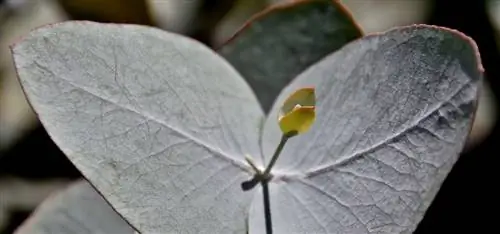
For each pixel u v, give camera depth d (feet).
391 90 0.61
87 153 0.59
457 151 0.59
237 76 0.65
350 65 0.64
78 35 0.60
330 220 0.62
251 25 0.73
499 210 0.95
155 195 0.60
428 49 0.60
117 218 0.71
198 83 0.64
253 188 0.63
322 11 0.72
